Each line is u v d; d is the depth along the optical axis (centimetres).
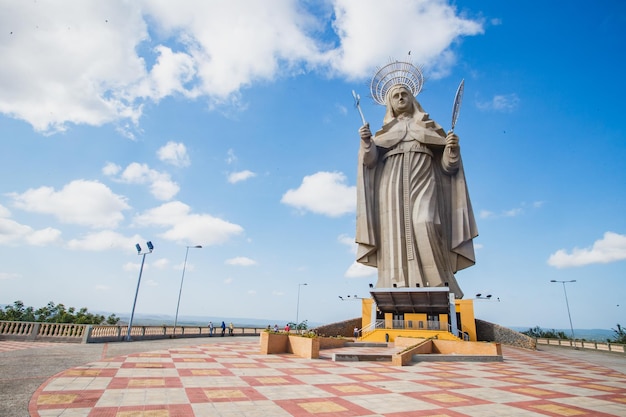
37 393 899
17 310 3819
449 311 3631
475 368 1769
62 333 2431
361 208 4434
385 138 4550
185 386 1040
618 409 948
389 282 4106
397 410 862
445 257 4122
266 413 795
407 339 2572
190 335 3662
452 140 4100
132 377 1150
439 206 4291
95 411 764
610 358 2975
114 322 4416
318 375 1341
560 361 2444
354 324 4391
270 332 2123
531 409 920
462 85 3909
